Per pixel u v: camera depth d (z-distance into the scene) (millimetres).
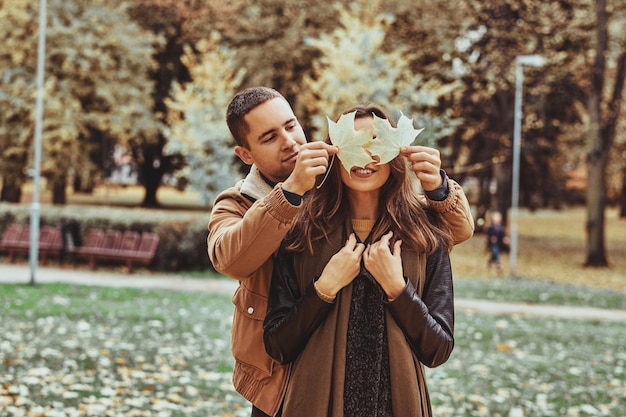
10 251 18844
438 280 2510
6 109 27359
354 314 2441
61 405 5656
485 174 30641
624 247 32094
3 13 26219
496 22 25719
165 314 10898
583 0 25359
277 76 28344
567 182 40156
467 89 27203
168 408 5836
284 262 2564
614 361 8852
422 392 2455
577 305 14617
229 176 22188
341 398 2367
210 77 23203
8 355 7473
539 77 25688
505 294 15523
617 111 24859
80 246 18859
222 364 7672
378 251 2381
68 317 10242
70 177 31000
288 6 28000
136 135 31391
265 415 2625
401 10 26797
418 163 2451
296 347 2445
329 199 2561
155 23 34938
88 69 28031
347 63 21672
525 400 6617
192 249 18031
